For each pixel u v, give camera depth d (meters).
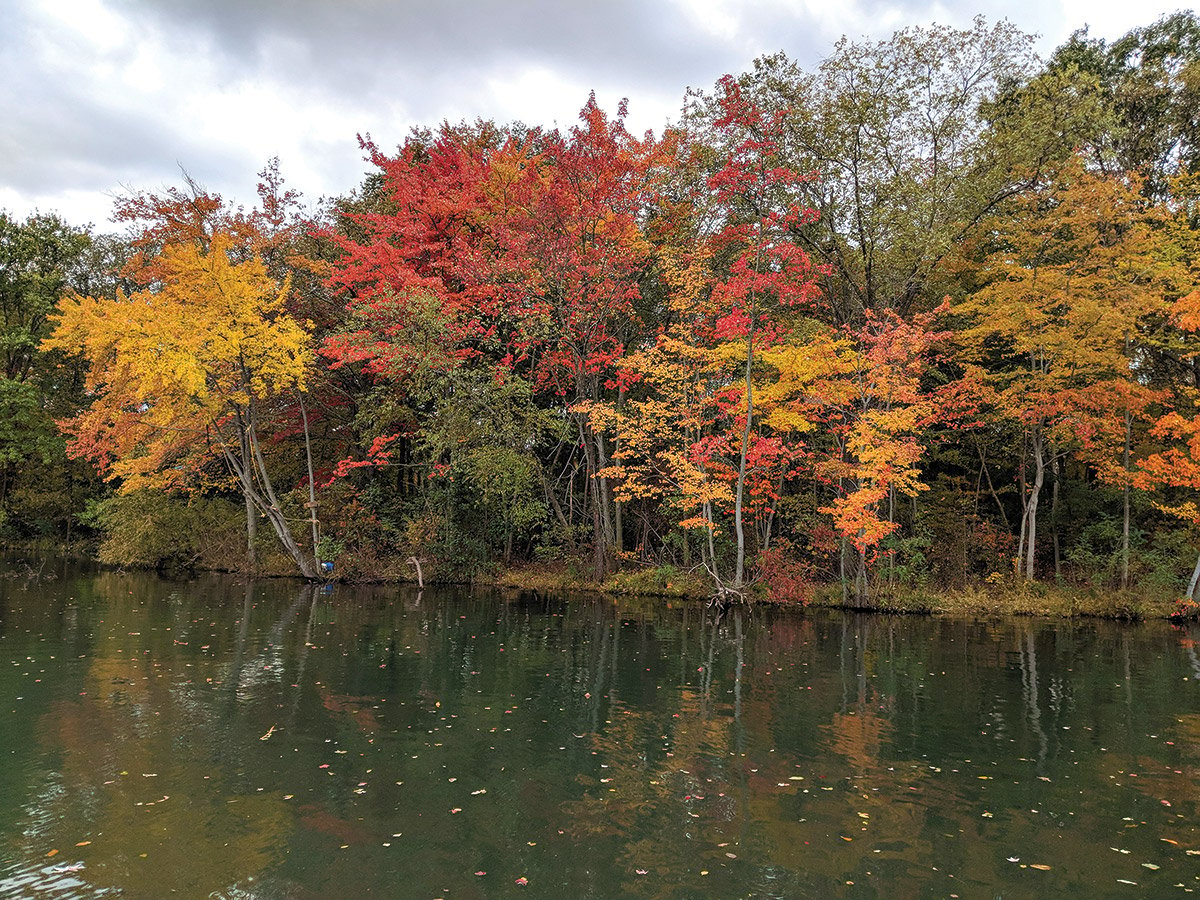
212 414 22.19
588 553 24.55
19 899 4.79
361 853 5.59
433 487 24.45
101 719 8.74
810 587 20.16
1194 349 18.53
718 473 20.72
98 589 20.88
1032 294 18.88
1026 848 5.86
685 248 21.70
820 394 18.38
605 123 20.48
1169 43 24.47
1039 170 21.73
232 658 12.17
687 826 6.18
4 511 32.91
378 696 10.09
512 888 5.11
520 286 20.64
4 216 30.38
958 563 21.34
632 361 19.91
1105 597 18.38
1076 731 8.94
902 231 21.12
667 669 12.03
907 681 11.39
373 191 28.33
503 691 10.51
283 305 23.91
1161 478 18.25
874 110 21.67
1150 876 5.41
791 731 8.84
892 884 5.25
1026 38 21.17
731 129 21.77
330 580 23.45
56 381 33.81
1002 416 20.20
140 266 23.67
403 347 20.11
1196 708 9.98
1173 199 20.11
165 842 5.69
